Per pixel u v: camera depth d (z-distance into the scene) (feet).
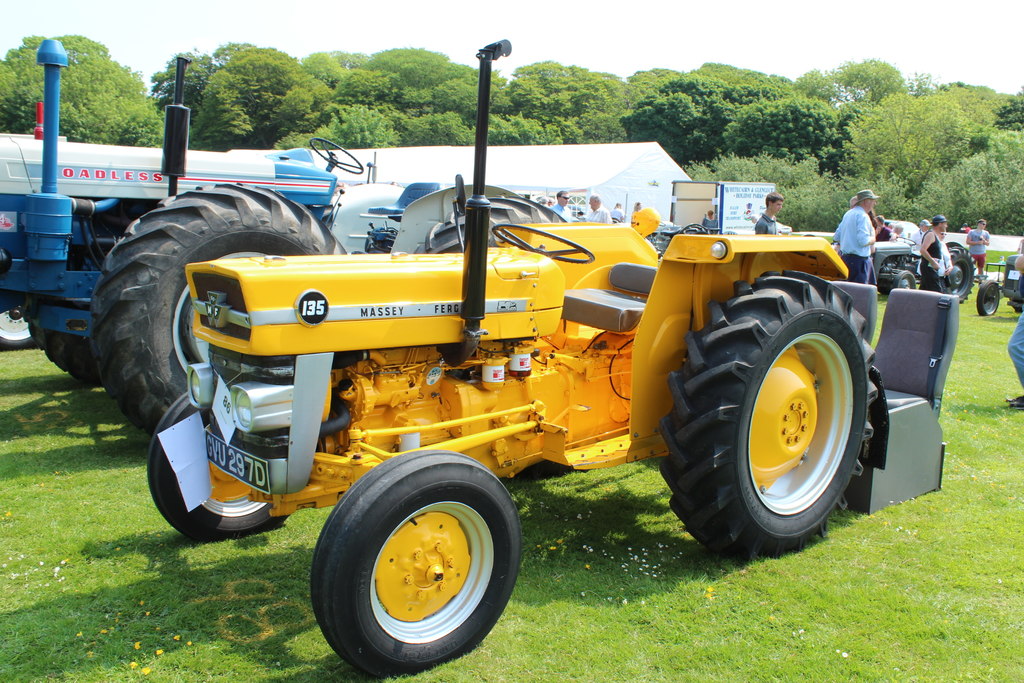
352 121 149.18
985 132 124.16
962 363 26.50
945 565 11.00
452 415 10.18
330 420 9.02
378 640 7.92
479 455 10.42
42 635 8.87
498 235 10.92
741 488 10.39
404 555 8.23
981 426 18.37
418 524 8.32
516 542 8.86
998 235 93.76
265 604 9.72
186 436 9.93
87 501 12.88
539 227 13.29
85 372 20.30
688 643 8.96
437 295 9.34
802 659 8.66
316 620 8.48
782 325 10.39
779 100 167.12
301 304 8.24
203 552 11.09
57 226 16.21
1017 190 93.66
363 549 7.67
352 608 7.67
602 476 14.64
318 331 8.45
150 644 8.78
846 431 11.82
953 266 47.65
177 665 8.38
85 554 10.96
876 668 8.55
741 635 9.17
